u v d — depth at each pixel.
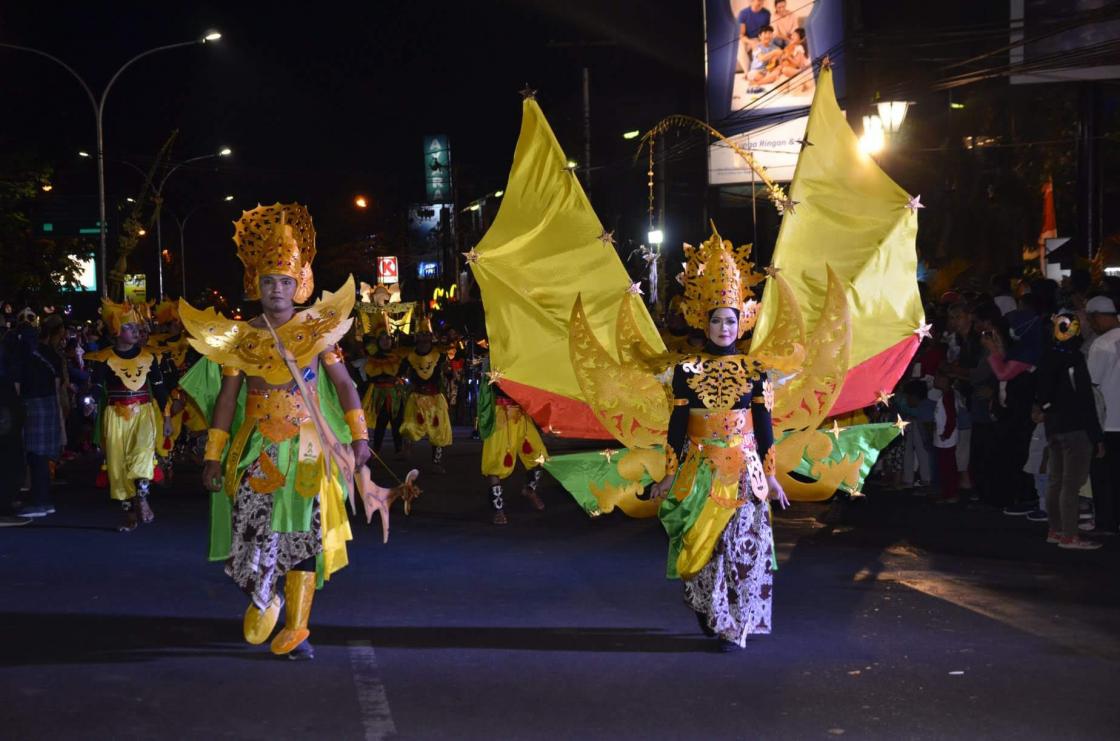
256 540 6.51
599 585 8.77
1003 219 32.34
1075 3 20.31
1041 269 24.17
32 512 12.28
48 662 6.66
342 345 22.05
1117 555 9.63
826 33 26.80
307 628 7.05
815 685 6.14
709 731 5.45
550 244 8.15
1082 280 11.62
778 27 27.20
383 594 8.46
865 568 9.23
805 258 8.10
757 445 6.91
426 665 6.58
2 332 12.68
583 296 8.07
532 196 8.23
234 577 6.57
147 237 56.78
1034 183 32.44
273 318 6.74
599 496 7.67
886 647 6.87
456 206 45.84
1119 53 19.08
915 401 13.12
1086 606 7.87
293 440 6.60
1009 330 11.41
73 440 19.03
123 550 10.34
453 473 16.53
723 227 38.72
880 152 19.30
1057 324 9.88
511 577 9.09
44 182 29.06
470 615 7.79
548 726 5.53
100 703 5.90
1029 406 11.27
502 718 5.65
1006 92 22.34
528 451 11.79
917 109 32.12
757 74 27.44
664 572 9.26
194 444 18.38
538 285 8.07
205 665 6.60
